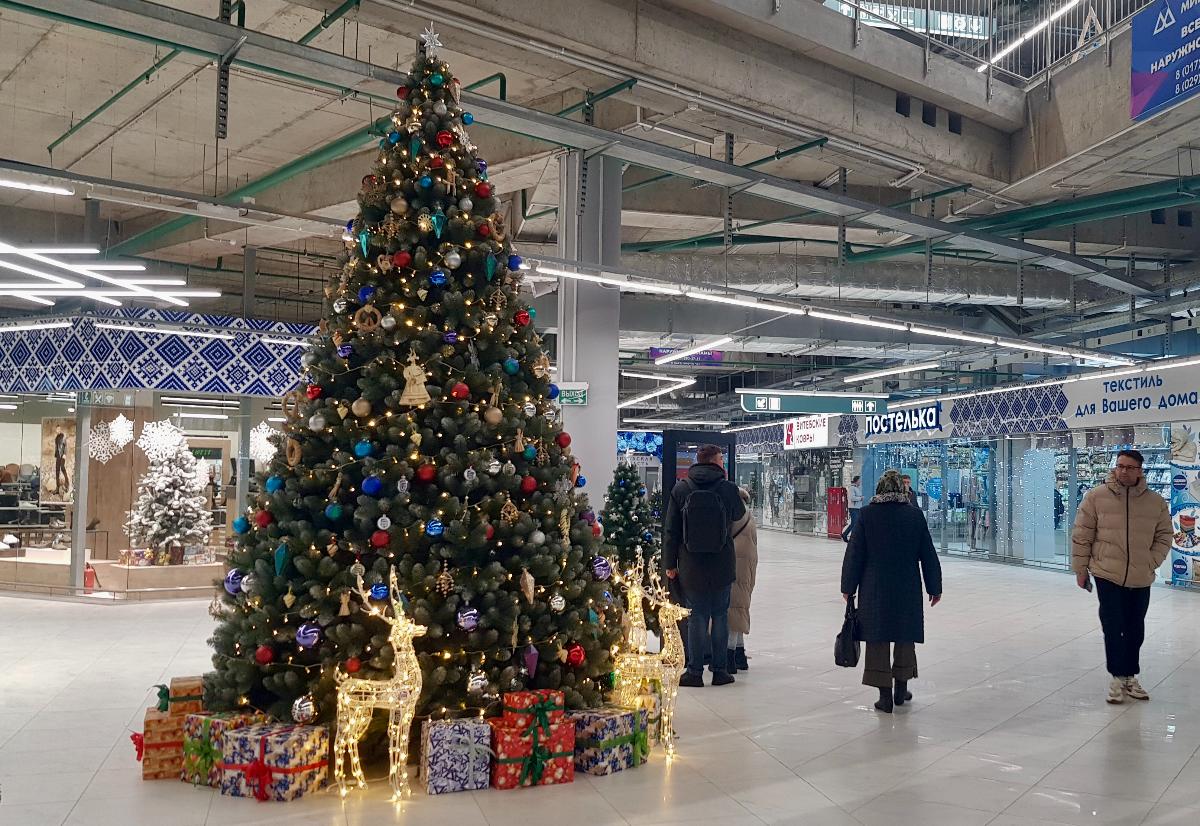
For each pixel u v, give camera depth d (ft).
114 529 38.91
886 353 57.82
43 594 37.42
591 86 26.00
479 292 15.40
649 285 30.07
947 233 33.01
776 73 26.78
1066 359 57.67
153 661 23.77
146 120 34.24
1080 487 54.19
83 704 19.03
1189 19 22.85
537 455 15.55
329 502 14.20
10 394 40.78
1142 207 31.68
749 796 13.60
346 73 20.31
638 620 16.37
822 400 58.03
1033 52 32.45
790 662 24.53
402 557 14.19
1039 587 45.75
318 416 14.33
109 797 13.09
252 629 14.10
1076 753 16.11
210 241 43.78
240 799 13.03
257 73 29.30
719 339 44.78
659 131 30.89
